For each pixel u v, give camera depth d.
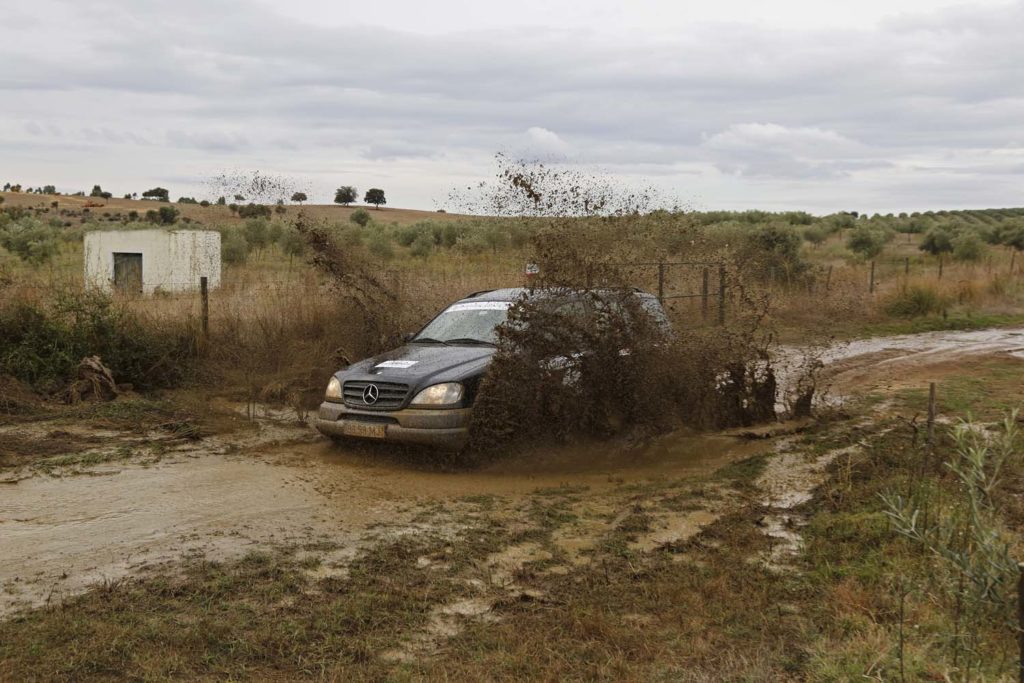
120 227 44.94
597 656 4.10
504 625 4.45
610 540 5.85
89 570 5.18
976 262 37.91
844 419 10.16
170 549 5.58
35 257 30.50
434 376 7.97
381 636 4.30
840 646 4.10
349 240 13.54
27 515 6.28
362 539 5.86
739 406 9.85
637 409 8.96
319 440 9.05
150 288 24.02
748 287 10.70
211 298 14.26
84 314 11.55
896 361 14.85
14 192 125.50
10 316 11.20
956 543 4.70
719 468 8.02
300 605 4.66
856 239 48.16
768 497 6.95
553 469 8.05
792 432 9.53
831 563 5.32
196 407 10.41
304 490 7.10
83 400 10.41
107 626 4.28
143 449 8.44
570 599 4.79
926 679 3.70
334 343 12.70
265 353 12.44
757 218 50.31
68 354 11.02
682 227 10.64
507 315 8.45
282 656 4.05
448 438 7.77
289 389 11.34
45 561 5.32
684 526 6.21
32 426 9.15
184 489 7.07
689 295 13.37
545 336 8.41
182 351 12.17
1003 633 4.04
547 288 8.60
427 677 3.84
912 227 78.50
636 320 8.95
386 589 4.91
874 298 22.22
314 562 5.35
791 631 4.37
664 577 5.14
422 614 4.59
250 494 6.94
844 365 14.50
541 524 6.25
